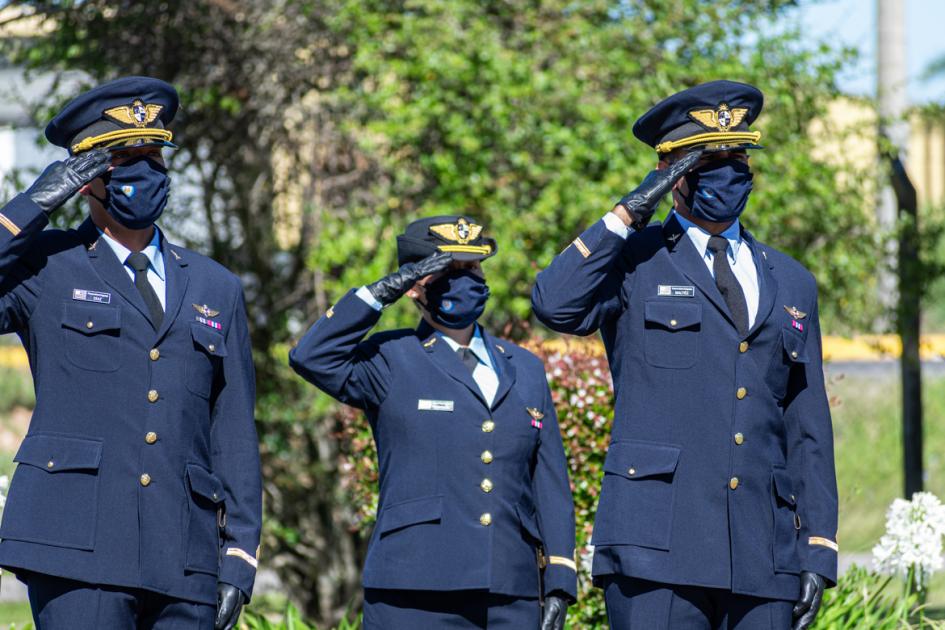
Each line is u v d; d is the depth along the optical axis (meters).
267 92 17.83
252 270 18.75
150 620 7.48
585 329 7.92
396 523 7.76
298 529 18.44
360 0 17.42
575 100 16.88
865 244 18.45
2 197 17.59
